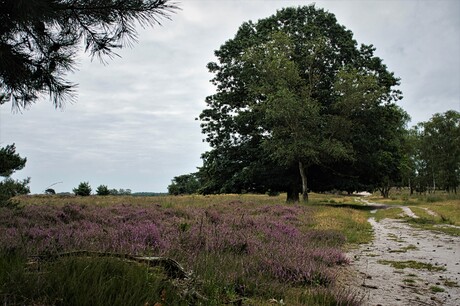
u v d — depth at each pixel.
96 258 4.23
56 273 3.63
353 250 10.75
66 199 25.61
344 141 35.09
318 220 17.72
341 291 5.45
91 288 3.43
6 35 5.02
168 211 15.61
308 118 32.59
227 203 26.23
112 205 18.59
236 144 40.19
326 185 41.91
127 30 5.28
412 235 14.80
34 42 5.39
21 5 4.28
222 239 8.23
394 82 39.44
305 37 38.69
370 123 37.53
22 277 3.49
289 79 34.00
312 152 31.81
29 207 13.34
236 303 4.48
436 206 36.25
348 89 33.88
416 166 83.25
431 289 6.39
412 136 82.62
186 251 6.86
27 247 5.24
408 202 48.47
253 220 13.95
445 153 77.75
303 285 6.11
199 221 12.73
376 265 8.46
